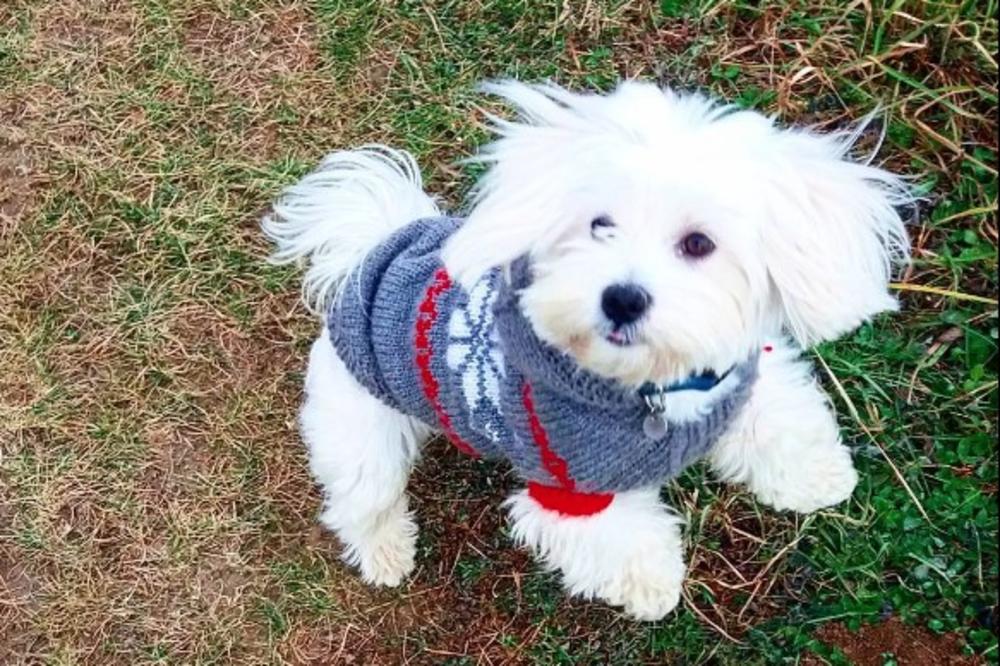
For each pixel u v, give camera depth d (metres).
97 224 1.18
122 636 1.08
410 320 0.88
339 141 1.17
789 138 0.77
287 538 1.09
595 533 0.91
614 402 0.80
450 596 1.06
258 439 1.12
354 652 1.06
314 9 1.21
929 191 1.05
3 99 1.23
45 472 1.12
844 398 1.00
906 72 1.08
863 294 0.78
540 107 0.80
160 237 1.17
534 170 0.78
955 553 0.97
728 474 0.96
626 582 0.92
